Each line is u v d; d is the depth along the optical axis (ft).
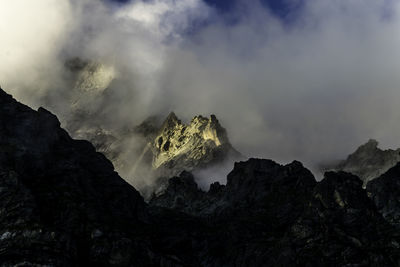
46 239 357.00
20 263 333.83
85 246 386.93
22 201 375.45
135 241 408.46
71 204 408.05
